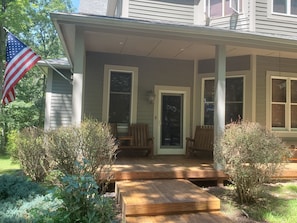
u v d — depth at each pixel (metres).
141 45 6.94
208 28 5.51
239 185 4.85
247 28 8.12
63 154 4.61
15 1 12.00
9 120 14.80
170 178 5.57
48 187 4.55
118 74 8.20
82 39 5.28
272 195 5.32
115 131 7.89
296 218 4.16
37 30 20.05
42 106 16.73
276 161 4.72
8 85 5.90
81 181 3.14
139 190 4.59
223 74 5.96
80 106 5.23
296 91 8.24
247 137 4.75
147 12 8.72
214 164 5.91
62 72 9.66
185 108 8.56
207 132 7.84
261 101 7.79
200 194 4.38
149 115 8.37
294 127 8.15
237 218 4.20
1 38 12.62
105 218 3.16
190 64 8.60
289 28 8.34
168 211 3.94
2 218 3.34
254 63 7.66
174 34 5.55
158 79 8.41
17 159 6.79
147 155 8.04
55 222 2.99
